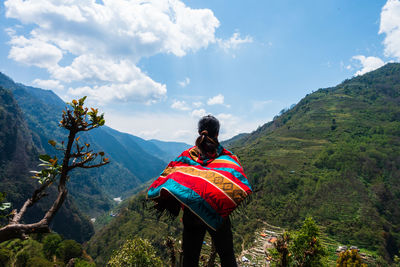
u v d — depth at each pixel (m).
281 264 3.19
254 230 94.69
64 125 1.96
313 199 108.81
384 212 100.50
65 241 60.59
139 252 27.34
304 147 167.38
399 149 145.25
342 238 86.56
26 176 178.00
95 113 2.03
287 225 96.50
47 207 152.75
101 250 112.06
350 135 172.62
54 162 1.92
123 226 120.81
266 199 114.81
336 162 135.88
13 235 1.56
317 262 16.44
